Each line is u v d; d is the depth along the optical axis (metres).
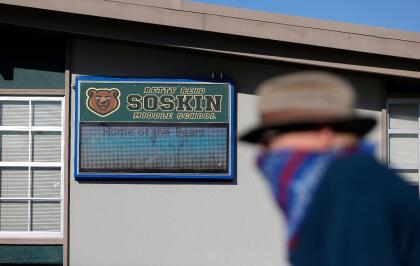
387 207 1.49
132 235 8.72
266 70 8.83
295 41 8.38
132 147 8.70
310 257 1.49
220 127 8.70
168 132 8.70
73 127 8.78
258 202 8.75
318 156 1.61
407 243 1.51
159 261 8.71
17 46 8.84
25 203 8.86
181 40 8.49
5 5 8.30
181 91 8.73
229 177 8.66
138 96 8.73
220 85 8.74
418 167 9.16
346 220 1.44
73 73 8.79
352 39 8.45
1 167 8.88
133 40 8.48
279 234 8.73
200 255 8.71
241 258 8.73
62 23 8.48
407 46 8.52
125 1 8.29
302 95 1.64
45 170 8.87
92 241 8.72
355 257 1.41
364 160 1.56
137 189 8.75
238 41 8.50
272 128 1.68
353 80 9.00
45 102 8.87
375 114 8.96
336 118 1.63
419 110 9.19
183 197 8.76
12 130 8.86
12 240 8.72
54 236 8.78
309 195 1.55
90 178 8.71
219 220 8.75
